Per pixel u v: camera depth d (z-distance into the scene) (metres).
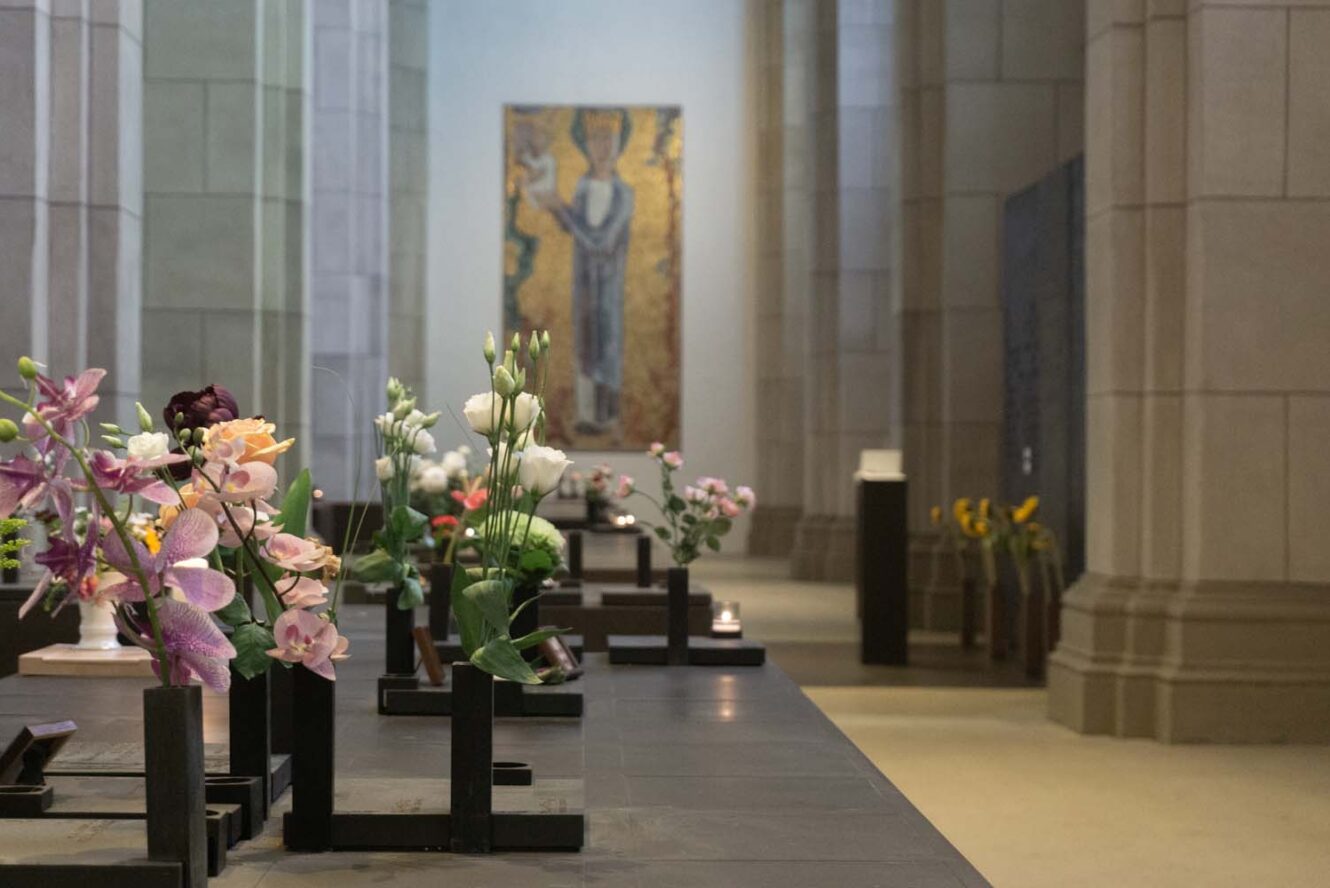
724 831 2.84
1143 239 8.69
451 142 27.89
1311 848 6.18
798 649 13.21
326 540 14.38
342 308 18.47
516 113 27.97
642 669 5.08
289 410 12.05
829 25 20.19
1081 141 14.68
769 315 27.42
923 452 15.20
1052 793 7.22
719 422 28.16
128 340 7.59
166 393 11.34
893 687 11.03
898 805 3.06
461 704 2.66
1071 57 14.66
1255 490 8.34
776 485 26.94
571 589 8.50
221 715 3.86
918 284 15.13
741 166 28.19
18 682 4.46
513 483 2.81
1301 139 8.36
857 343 19.69
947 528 14.92
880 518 12.31
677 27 28.19
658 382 28.09
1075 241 11.87
